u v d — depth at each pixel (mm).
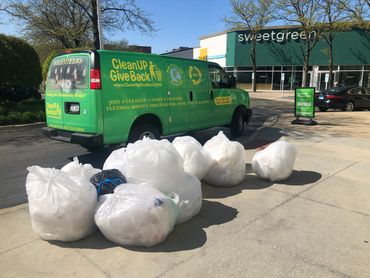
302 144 8453
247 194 5035
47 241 3604
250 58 39688
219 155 5277
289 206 4598
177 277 3031
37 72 16625
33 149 8516
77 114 6262
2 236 3762
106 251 3414
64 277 3029
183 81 7559
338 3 27094
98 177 4035
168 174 4004
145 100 6680
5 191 5414
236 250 3461
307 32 32000
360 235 3793
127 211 3354
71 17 19609
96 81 5941
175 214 3713
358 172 6113
